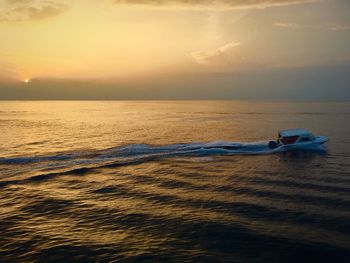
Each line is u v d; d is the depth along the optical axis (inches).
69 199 1012.5
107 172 1346.0
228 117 4943.4
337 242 698.2
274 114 5570.9
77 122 4158.5
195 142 2129.7
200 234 748.6
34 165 1446.9
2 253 676.7
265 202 958.4
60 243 717.9
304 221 810.2
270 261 633.0
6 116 5684.1
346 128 2928.2
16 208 934.4
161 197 1024.9
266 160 1556.3
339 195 1013.2
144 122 4065.0
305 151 1750.7
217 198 1005.2
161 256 655.8
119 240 727.7
